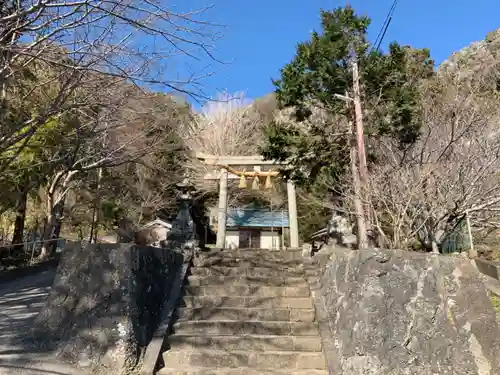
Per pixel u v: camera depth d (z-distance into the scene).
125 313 4.64
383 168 8.34
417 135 10.02
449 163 7.84
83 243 5.37
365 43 10.82
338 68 10.60
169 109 7.93
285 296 6.22
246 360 4.66
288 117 13.34
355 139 9.95
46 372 4.21
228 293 6.28
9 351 4.62
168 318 5.32
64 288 5.17
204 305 5.88
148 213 17.50
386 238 7.59
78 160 9.45
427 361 3.89
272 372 4.46
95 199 14.80
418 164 8.21
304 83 10.91
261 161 15.35
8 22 4.88
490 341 3.93
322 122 10.89
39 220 16.95
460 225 9.70
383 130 9.96
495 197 7.99
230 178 16.98
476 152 8.20
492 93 15.05
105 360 4.36
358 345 4.13
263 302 5.94
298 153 10.86
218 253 8.79
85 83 5.86
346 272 4.99
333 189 10.30
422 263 4.38
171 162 14.64
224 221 15.38
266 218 22.69
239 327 5.27
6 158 7.28
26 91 7.09
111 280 4.92
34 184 11.34
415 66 17.70
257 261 7.88
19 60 6.22
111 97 6.26
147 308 5.07
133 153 8.65
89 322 4.70
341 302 4.90
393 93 10.30
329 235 11.99
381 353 3.98
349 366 4.15
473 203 8.00
